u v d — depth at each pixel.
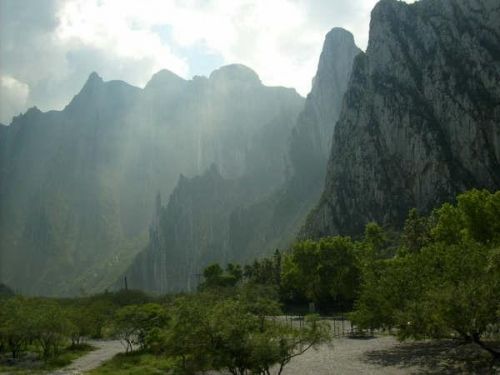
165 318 82.69
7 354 91.50
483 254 51.25
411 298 53.03
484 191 93.62
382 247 155.88
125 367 66.44
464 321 42.56
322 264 125.06
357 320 63.75
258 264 172.38
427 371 47.19
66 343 104.81
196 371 49.84
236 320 39.88
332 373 50.16
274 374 51.31
